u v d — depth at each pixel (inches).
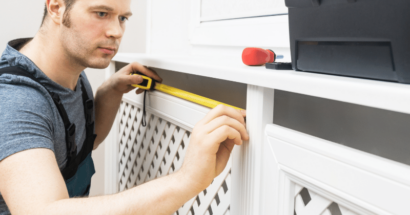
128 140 47.5
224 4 45.7
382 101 13.9
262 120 22.1
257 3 39.7
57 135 29.3
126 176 49.0
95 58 28.4
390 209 15.2
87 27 27.0
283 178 21.3
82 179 37.4
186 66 28.6
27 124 22.9
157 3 63.6
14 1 56.9
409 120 23.0
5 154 21.1
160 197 21.3
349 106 26.5
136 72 38.2
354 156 16.7
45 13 29.4
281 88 18.9
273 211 22.1
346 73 17.1
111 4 26.7
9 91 24.4
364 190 16.3
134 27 67.0
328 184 18.1
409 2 13.4
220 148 23.9
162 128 37.6
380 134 24.8
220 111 22.6
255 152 22.8
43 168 21.1
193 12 51.6
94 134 38.9
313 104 28.9
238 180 24.8
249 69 21.9
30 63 27.6
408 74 14.2
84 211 20.0
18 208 20.1
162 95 36.0
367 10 15.1
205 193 31.3
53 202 19.9
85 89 38.2
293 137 20.0
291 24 19.8
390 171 15.1
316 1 17.2
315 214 20.1
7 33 57.1
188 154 22.3
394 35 14.2
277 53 37.1
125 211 20.6
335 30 16.9
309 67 19.3
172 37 59.3
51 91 29.2
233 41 43.5
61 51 29.2
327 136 28.2
